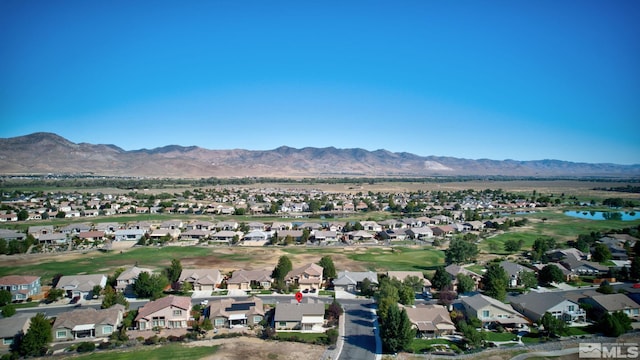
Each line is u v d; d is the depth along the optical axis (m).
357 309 82.00
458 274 92.00
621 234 147.00
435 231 166.38
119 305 77.50
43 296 87.88
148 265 113.31
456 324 72.62
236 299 85.81
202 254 128.38
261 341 66.06
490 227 180.12
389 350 63.12
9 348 63.06
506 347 63.91
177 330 70.56
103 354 61.25
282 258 100.00
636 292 85.88
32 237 138.38
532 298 79.62
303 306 74.19
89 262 116.50
